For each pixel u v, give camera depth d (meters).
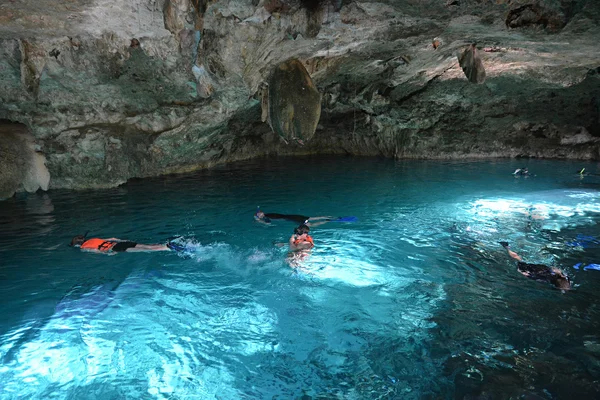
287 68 8.35
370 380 3.89
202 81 9.02
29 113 10.54
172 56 9.46
